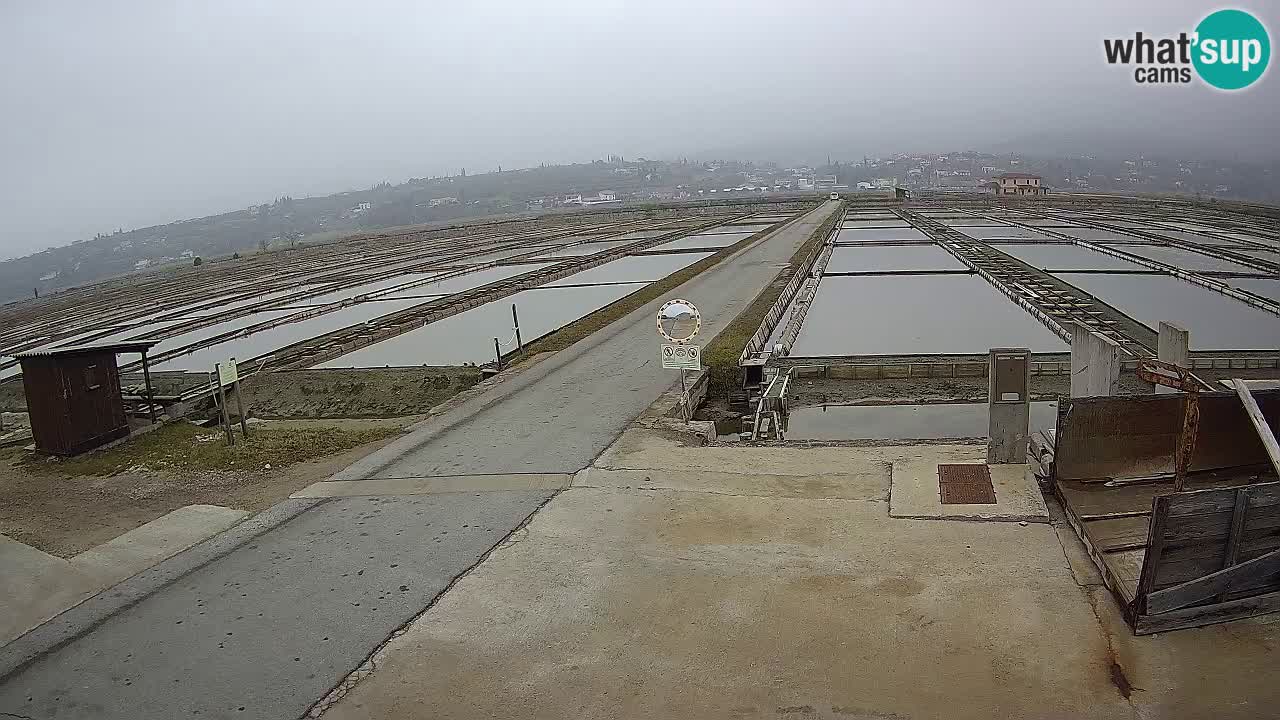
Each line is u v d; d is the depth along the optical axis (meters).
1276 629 4.51
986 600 4.97
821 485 7.10
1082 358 8.80
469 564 5.97
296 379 16.91
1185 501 4.39
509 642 4.88
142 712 4.45
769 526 6.28
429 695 4.43
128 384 17.97
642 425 9.59
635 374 12.73
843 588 5.25
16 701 4.63
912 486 6.75
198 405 13.23
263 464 9.06
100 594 5.89
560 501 7.14
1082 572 5.21
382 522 6.95
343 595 5.62
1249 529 4.56
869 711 4.05
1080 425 6.19
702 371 12.95
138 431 10.93
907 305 21.77
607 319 18.52
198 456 9.52
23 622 5.55
